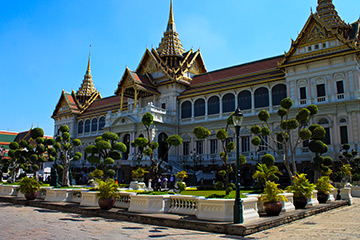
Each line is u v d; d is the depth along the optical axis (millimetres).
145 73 63844
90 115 76250
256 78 50750
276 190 16297
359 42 42406
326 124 42219
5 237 12242
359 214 19594
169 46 66688
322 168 28984
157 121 54438
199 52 67000
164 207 17281
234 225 13141
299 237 12492
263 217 15594
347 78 41469
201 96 57062
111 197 18891
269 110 48156
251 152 48344
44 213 19578
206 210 15055
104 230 13844
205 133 23547
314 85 43969
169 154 56438
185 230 14039
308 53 44625
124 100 72562
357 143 39500
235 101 52688
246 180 48438
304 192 19156
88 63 91062
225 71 58781
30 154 35969
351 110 40406
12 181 40031
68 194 23672
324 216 18672
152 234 13023
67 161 32062
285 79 47156
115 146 26359
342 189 26609
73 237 12266
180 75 60125
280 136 29266
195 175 44906
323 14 48062
